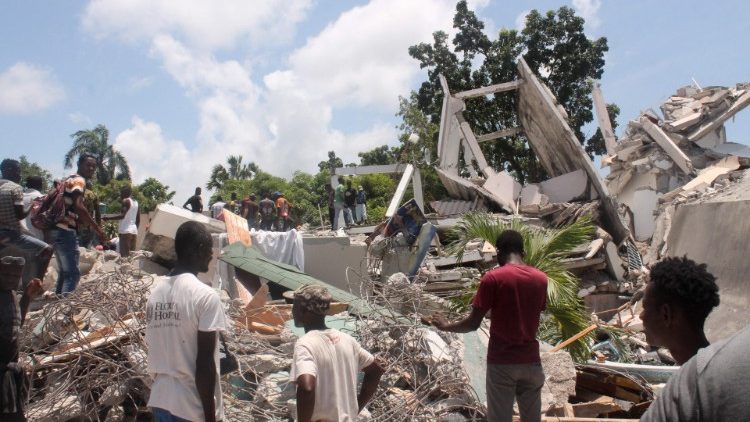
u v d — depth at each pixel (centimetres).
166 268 1027
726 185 1758
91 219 728
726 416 166
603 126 2158
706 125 2059
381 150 4428
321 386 348
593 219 1656
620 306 1497
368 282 757
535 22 3222
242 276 952
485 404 576
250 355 583
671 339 238
